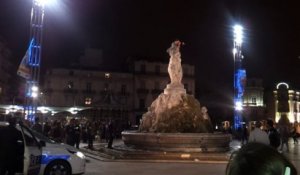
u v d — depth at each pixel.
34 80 30.02
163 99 25.41
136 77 73.75
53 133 22.77
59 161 11.66
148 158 18.97
